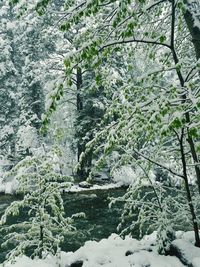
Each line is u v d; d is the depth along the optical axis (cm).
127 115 470
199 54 533
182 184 670
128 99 486
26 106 2480
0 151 2698
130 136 514
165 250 576
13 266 561
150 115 429
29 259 597
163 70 457
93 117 2238
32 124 2456
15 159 2523
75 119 2317
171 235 606
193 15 526
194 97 416
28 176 635
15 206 627
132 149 577
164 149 636
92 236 1123
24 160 637
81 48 399
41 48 2320
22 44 2614
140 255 559
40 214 630
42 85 2556
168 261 542
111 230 1180
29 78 2514
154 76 485
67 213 1476
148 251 591
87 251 595
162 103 409
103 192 1938
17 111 2784
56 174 651
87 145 554
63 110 2945
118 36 467
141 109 450
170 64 595
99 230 1188
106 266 544
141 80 466
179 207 615
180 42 656
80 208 1567
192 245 564
